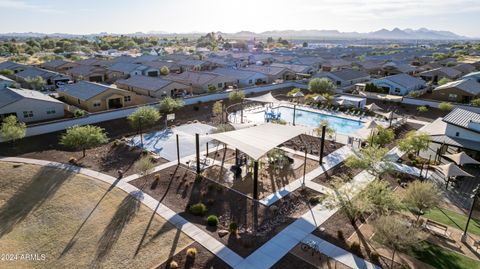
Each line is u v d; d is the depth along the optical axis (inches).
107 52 6481.3
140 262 724.7
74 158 1290.6
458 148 1312.7
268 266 708.0
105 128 1732.3
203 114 2097.7
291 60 4566.9
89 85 2219.5
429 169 1244.5
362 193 859.4
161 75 3538.4
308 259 732.7
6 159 1267.2
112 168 1232.8
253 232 838.5
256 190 1004.6
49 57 4808.1
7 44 6978.4
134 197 1009.5
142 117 1604.3
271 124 1334.9
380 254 748.6
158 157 1347.2
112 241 803.4
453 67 3508.9
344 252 756.0
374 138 1428.4
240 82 2994.6
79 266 727.7
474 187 1113.4
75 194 1029.8
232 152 1429.6
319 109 2250.2
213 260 726.5
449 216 926.4
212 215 906.1
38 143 1472.7
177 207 957.2
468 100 2250.2
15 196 1023.0
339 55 6141.7
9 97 1771.7
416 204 860.0
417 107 2220.7
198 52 6382.9
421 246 734.5
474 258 735.7
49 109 1824.6
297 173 1224.8
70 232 848.9
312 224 876.6
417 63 4510.3
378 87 2711.6
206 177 1169.4
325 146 1517.0
